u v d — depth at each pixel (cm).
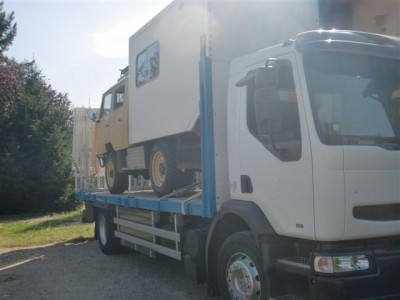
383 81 466
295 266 441
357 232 418
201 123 561
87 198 1109
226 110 561
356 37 465
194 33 628
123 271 821
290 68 458
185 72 654
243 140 517
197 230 601
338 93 446
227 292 536
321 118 432
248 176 507
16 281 784
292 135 452
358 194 420
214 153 551
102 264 889
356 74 457
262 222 481
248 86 516
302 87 442
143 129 801
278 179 465
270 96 445
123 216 903
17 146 2239
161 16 730
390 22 836
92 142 1204
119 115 955
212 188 548
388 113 459
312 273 418
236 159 530
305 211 434
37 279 791
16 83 2447
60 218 1917
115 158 1009
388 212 436
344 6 678
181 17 667
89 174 1194
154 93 759
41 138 2300
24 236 1358
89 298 658
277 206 467
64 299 658
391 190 434
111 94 1009
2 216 2214
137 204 798
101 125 1080
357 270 409
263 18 602
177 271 808
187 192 732
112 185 1023
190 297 646
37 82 2586
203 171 556
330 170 416
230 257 528
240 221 542
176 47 682
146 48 789
